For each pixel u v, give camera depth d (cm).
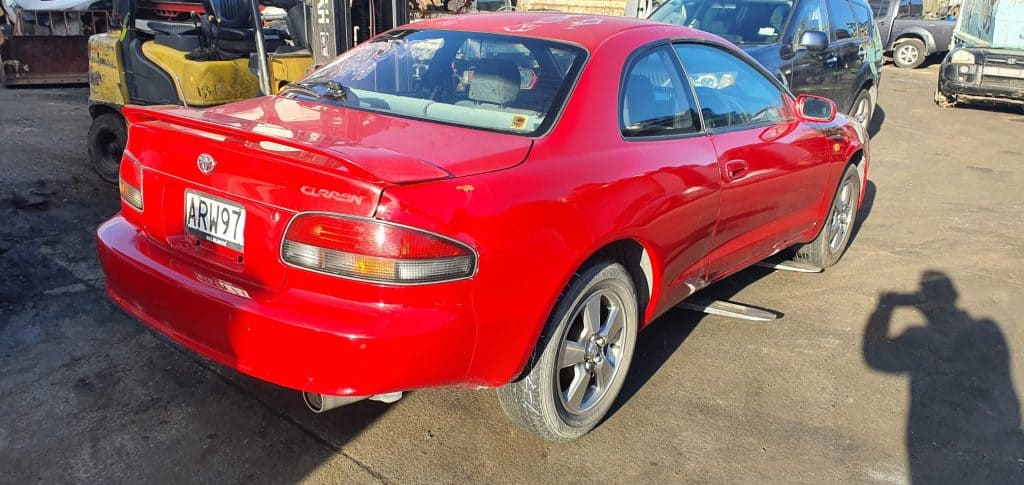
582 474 287
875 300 467
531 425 292
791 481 290
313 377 236
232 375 340
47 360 343
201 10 797
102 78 618
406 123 290
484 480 280
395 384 235
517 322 255
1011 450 317
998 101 1202
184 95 587
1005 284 499
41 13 1199
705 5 795
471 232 236
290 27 654
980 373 380
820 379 368
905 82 1634
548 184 262
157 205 282
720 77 383
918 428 330
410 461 289
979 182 789
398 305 229
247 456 286
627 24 353
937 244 580
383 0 645
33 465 273
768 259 526
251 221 248
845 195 512
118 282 289
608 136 299
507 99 301
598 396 310
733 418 331
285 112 302
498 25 351
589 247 274
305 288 238
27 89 1066
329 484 273
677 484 285
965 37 1311
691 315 434
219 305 249
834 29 834
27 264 448
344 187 228
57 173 645
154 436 294
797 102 439
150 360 349
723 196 355
